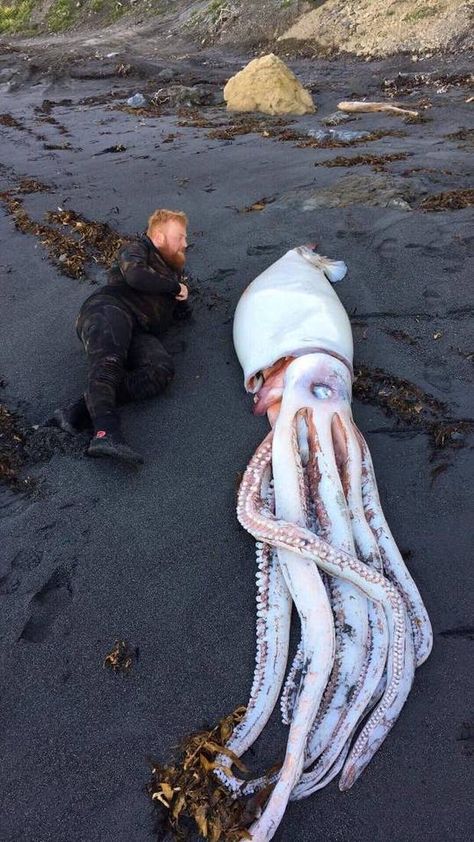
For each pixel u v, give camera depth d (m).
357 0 15.41
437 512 3.38
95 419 3.79
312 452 3.32
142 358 4.25
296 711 2.44
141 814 2.38
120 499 3.61
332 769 2.42
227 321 4.97
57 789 2.46
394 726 2.56
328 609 2.66
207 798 2.37
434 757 2.47
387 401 4.05
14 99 14.06
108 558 3.29
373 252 5.53
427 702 2.63
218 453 3.85
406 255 5.42
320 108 11.28
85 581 3.19
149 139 9.62
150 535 3.39
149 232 4.61
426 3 13.95
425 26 13.65
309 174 7.35
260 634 2.82
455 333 4.57
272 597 2.89
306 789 2.37
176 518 3.47
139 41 19.58
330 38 15.19
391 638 2.68
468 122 9.02
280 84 10.91
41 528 3.46
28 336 4.99
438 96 10.77
